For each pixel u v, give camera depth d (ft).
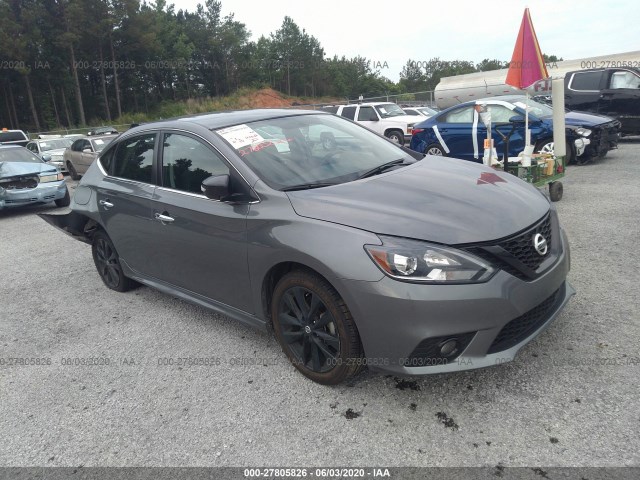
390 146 13.47
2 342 13.62
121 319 14.30
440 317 8.03
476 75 79.30
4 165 33.71
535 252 8.98
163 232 12.50
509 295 8.27
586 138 31.01
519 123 27.09
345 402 9.39
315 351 9.80
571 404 8.61
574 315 11.62
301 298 9.72
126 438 9.04
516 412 8.59
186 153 12.21
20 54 166.71
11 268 20.76
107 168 15.35
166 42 235.40
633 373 9.25
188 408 9.73
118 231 14.44
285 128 12.44
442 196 9.68
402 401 9.23
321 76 253.03
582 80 43.06
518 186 10.91
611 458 7.38
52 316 15.08
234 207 10.62
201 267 11.76
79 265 20.18
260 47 263.08
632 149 38.22
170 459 8.39
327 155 11.82
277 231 9.64
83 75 215.72
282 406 9.48
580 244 16.70
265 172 10.73
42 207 36.86
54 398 10.61
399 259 8.16
